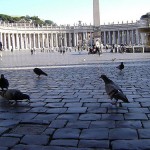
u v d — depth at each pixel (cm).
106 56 5256
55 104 1103
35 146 665
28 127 813
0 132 770
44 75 2206
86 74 2211
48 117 914
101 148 647
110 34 15888
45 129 788
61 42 16162
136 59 3966
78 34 16650
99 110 987
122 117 891
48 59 4912
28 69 2888
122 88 1448
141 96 1220
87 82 1722
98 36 6656
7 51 11256
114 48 7538
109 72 2308
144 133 735
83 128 790
